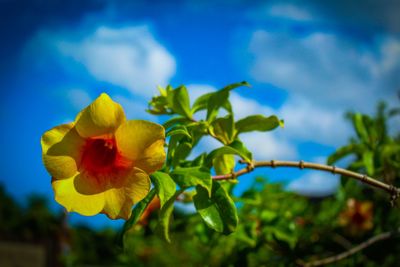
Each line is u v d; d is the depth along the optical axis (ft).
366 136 1.18
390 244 1.61
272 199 1.37
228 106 0.85
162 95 0.90
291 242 1.31
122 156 0.62
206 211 0.67
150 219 1.37
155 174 0.67
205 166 0.75
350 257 1.44
